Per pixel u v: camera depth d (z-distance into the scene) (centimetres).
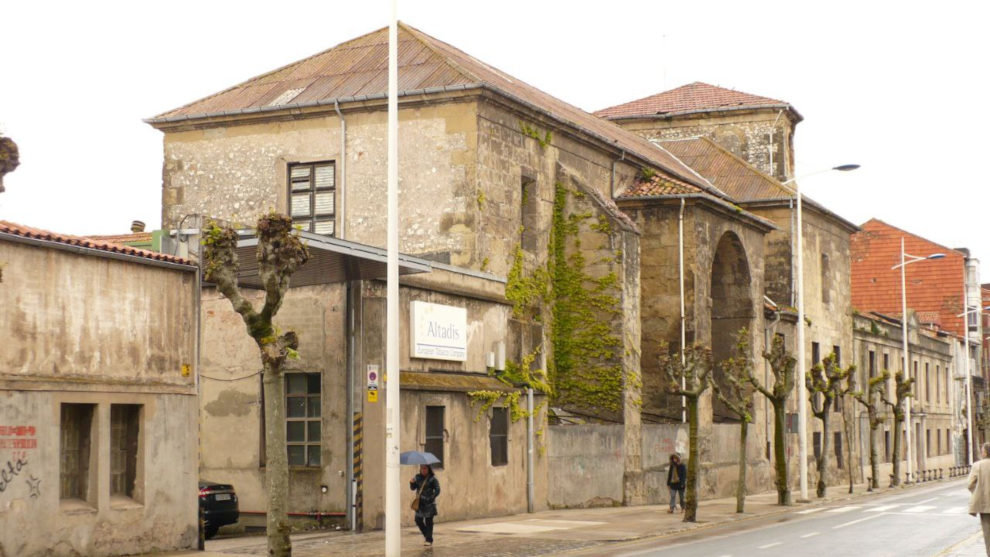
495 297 3130
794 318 5347
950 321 9181
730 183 5512
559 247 3731
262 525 2703
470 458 2917
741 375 4412
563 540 2423
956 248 9838
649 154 4706
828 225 6000
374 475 2573
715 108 5953
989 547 1883
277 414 1742
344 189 3362
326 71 3600
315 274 2517
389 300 2077
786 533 2648
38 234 1850
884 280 9262
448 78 3331
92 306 1934
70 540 1870
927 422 7950
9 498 1767
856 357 6475
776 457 3844
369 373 2566
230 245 1758
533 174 3550
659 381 4119
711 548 2273
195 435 2139
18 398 1789
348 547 2227
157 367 2064
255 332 1750
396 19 2125
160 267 2078
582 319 3706
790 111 5981
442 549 2241
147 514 2028
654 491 3841
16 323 1792
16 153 1270
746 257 4712
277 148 3459
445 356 2836
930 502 3953
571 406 3706
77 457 1939
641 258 4169
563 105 4556
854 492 5012
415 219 3272
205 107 3572
